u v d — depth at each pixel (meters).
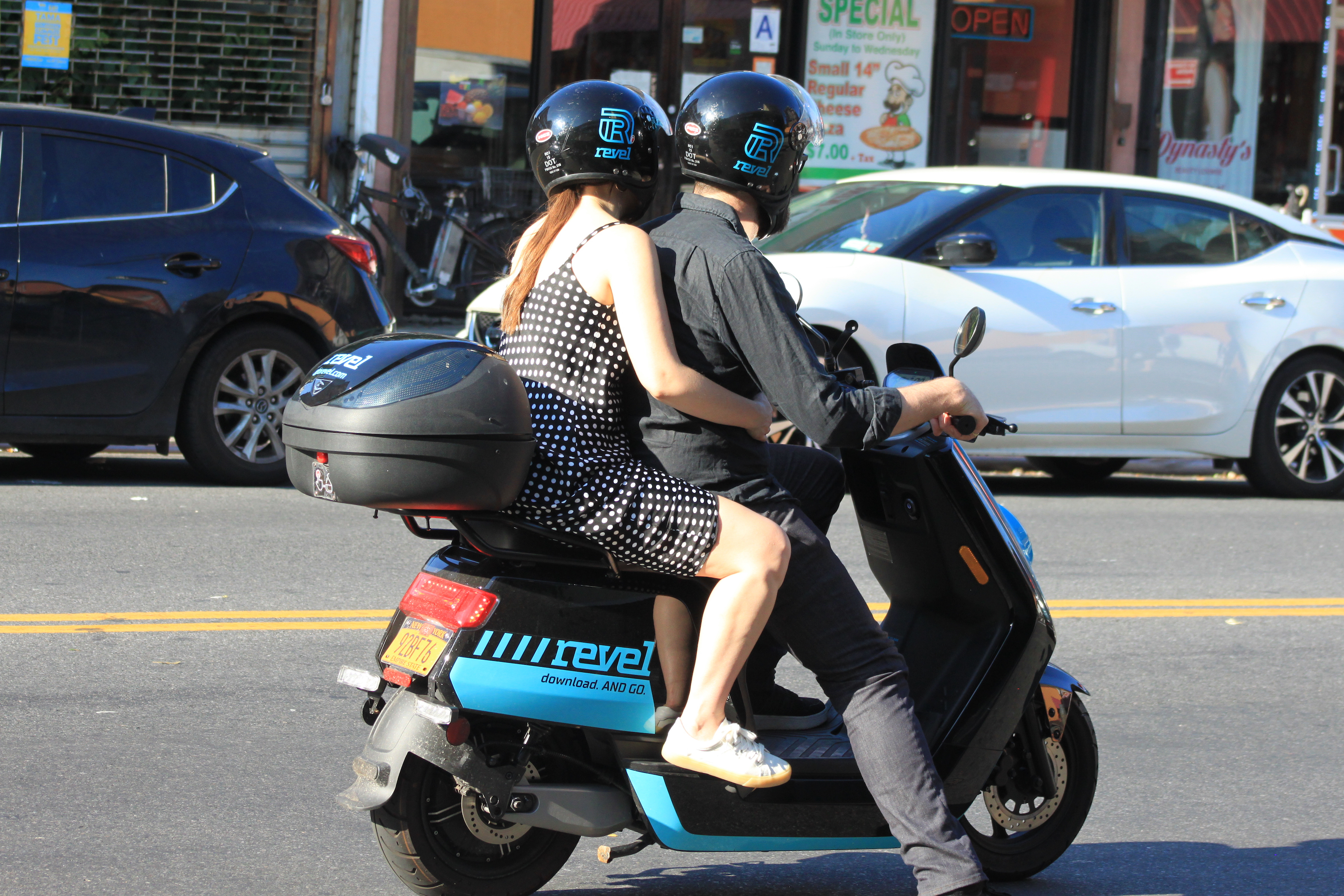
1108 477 36.41
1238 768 16.36
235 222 28.12
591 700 10.80
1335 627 22.39
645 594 10.89
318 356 29.06
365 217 45.94
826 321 28.59
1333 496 33.84
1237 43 56.78
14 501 26.45
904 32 54.22
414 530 11.23
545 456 10.32
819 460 12.67
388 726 10.84
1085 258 31.31
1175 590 24.22
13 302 25.89
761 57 52.91
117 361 26.84
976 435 11.50
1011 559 12.23
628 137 10.72
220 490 28.39
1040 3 55.19
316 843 13.21
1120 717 17.95
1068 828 13.24
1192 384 31.69
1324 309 32.84
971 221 30.45
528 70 50.00
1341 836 14.49
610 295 10.50
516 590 10.73
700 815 11.12
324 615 20.34
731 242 10.62
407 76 47.56
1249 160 57.56
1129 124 56.31
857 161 54.56
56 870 12.34
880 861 13.72
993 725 12.22
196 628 19.45
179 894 12.02
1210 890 13.16
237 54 45.41
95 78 44.16
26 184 26.41
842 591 11.09
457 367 10.08
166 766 14.82
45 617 19.59
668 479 10.52
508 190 50.12
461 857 11.38
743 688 11.13
